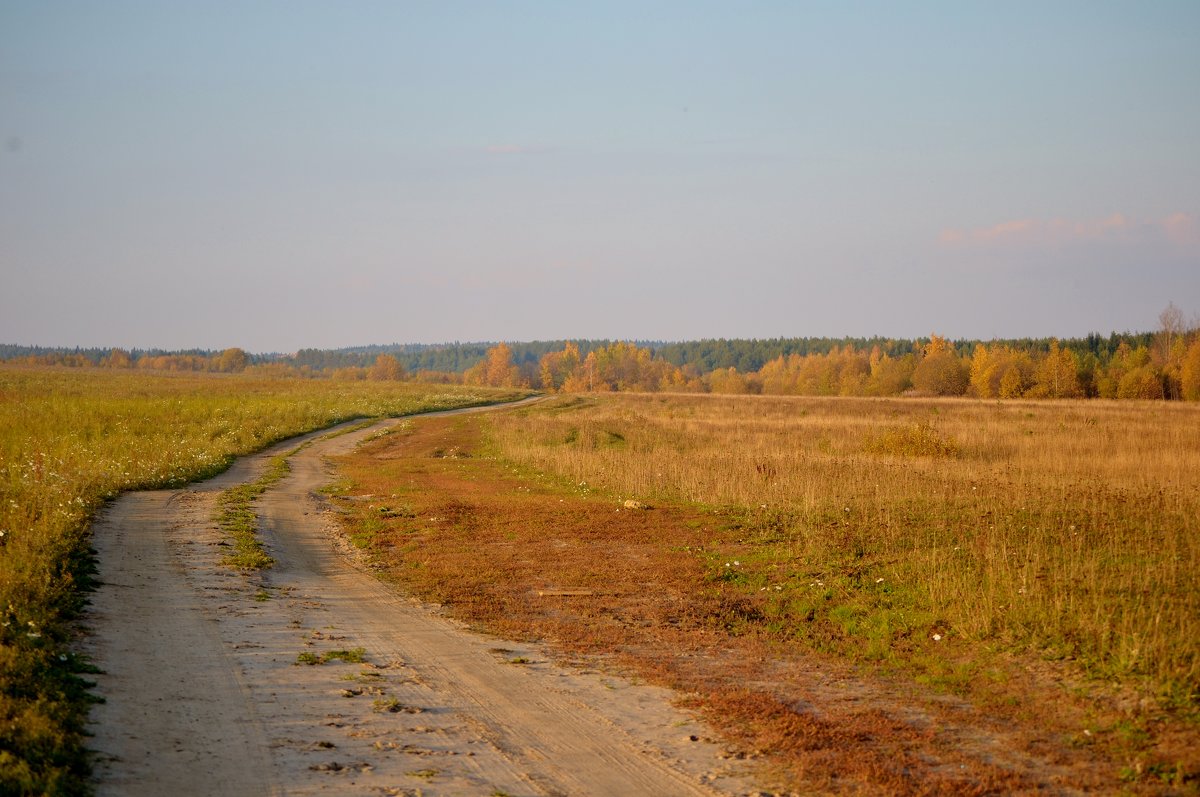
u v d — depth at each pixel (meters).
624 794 6.59
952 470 24.84
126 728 7.40
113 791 6.15
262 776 6.64
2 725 6.73
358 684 9.12
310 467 34.53
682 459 28.91
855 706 8.74
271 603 12.62
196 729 7.55
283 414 56.06
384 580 14.79
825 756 7.38
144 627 10.78
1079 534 14.81
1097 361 106.69
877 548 15.27
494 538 18.16
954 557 13.81
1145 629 9.56
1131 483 21.19
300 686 8.95
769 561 15.27
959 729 8.04
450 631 11.59
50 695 7.64
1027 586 11.46
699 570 14.95
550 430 44.91
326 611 12.43
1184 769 6.95
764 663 10.28
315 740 7.46
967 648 10.32
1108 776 6.95
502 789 6.60
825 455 30.72
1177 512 16.17
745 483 22.73
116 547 15.82
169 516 19.84
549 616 12.41
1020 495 19.11
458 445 44.97
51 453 27.55
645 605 12.93
